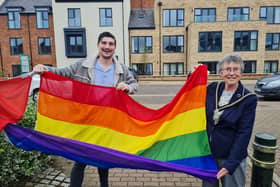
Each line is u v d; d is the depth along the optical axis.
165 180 3.15
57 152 2.22
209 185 2.19
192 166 2.19
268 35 23.20
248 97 1.95
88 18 22.34
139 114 2.46
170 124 2.33
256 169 2.26
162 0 23.45
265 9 23.20
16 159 2.85
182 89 2.31
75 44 22.77
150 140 2.34
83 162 2.25
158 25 23.77
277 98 10.30
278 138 4.82
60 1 21.97
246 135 1.93
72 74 2.50
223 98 2.09
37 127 2.30
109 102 2.41
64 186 2.95
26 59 13.62
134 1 26.45
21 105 2.21
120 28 22.55
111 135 2.41
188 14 23.62
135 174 3.31
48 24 23.28
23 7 23.39
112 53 2.46
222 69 2.07
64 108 2.36
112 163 2.23
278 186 2.94
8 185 2.92
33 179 3.10
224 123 2.02
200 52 22.64
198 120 2.23
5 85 2.19
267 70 23.48
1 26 23.23
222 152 2.07
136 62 24.25
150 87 16.38
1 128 2.11
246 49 22.59
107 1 22.11
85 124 2.39
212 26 22.30
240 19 23.56
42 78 2.31
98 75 2.47
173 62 24.30
